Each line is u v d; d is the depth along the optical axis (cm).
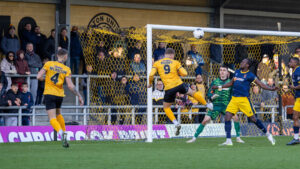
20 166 2317
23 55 5441
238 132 4256
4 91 5084
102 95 5484
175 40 5512
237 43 5703
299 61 4103
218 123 5319
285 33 4800
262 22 7494
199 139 4766
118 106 5109
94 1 6544
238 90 3734
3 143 4247
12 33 5722
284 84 5900
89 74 5606
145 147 3581
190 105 5475
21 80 5412
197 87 5578
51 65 3441
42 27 6325
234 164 2400
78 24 6469
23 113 5084
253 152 3086
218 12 7175
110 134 4788
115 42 5644
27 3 6241
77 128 4738
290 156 2822
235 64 6097
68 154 2933
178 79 3956
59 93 3456
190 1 7094
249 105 3722
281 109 5628
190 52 5894
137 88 5459
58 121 3581
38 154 2944
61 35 5772
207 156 2800
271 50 6059
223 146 3697
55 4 6397
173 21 7038
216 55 6125
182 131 5072
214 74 6122
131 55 5616
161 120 5462
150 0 6869
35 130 4628
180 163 2439
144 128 4900
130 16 6794
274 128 5597
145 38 5350
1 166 2319
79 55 5944
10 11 6162
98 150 3269
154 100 5497
